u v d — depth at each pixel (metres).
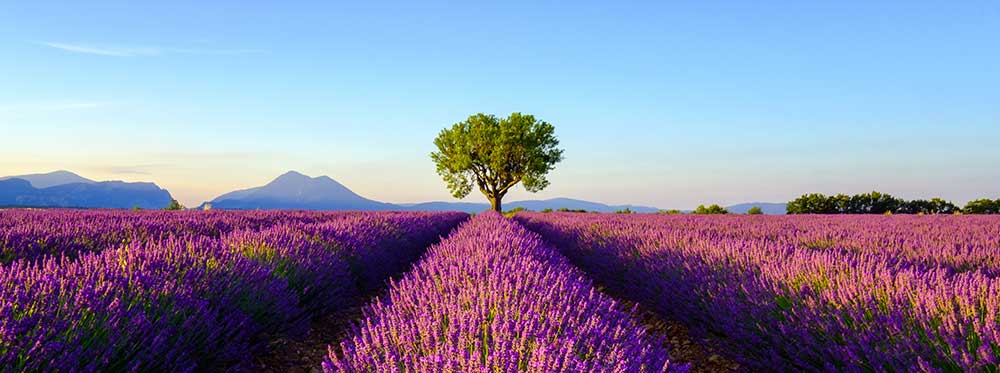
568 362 2.05
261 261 4.73
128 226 7.78
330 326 4.86
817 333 3.29
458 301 3.00
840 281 3.64
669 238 7.10
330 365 2.34
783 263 4.37
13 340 2.32
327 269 5.29
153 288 3.24
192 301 3.27
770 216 19.05
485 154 45.03
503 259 4.81
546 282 3.73
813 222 13.40
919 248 6.06
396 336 2.55
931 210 32.69
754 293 3.95
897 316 2.96
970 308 2.81
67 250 5.71
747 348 3.83
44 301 2.72
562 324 2.70
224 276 3.93
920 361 2.52
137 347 2.74
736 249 5.39
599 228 11.10
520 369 2.14
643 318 5.50
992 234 8.41
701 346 4.42
